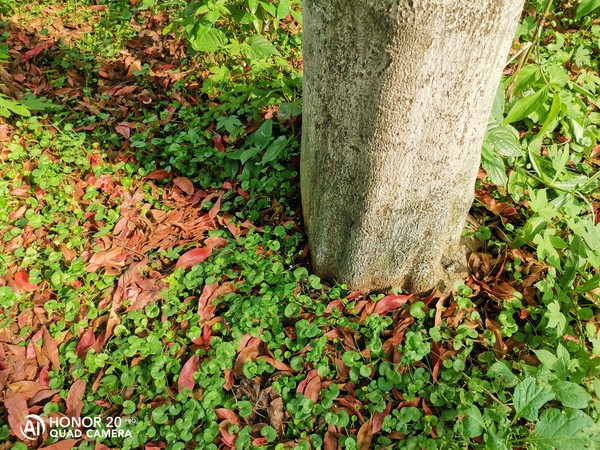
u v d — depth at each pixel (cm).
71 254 95
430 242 82
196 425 75
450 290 87
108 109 127
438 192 76
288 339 82
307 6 66
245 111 117
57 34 152
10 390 78
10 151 112
